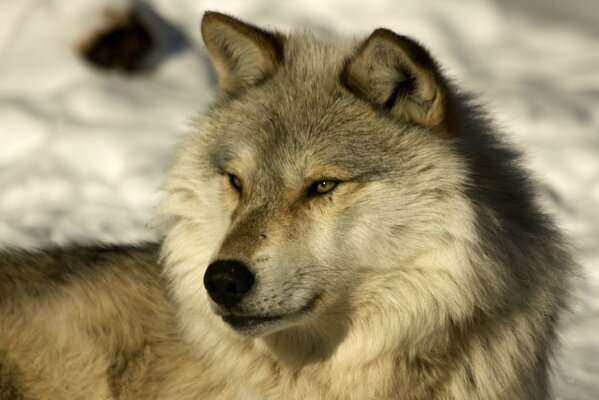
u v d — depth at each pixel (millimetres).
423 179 7828
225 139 8336
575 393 10633
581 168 18000
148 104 19109
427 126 8008
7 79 19812
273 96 8461
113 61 20328
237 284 7426
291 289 7609
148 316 9203
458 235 7645
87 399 9242
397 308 7934
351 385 8141
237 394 8445
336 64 8602
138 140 17734
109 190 16531
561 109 20234
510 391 8109
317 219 7801
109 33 20359
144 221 15492
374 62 8047
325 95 8273
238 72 9023
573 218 16234
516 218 8188
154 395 8938
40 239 14562
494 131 8859
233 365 8328
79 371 9234
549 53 24656
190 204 8430
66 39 20609
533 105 20344
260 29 8938
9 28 21141
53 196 16312
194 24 23750
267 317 7613
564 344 11820
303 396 8258
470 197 7750
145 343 9094
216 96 9203
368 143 7926
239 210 7891
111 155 17312
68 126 18016
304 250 7707
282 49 8914
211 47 8984
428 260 7820
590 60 24250
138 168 16891
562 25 25625
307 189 7879
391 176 7836
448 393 8086
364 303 8000
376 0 25422
